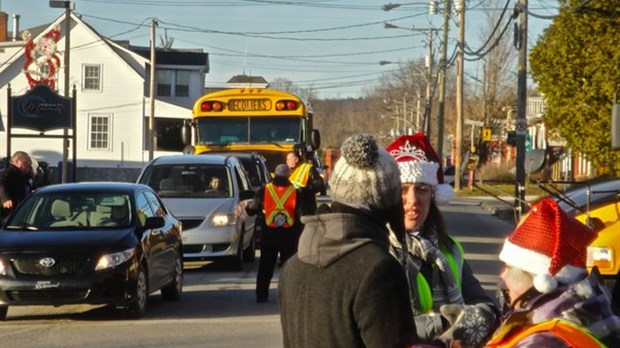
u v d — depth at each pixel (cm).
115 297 1412
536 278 407
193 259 2066
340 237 434
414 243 538
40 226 1504
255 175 2558
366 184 448
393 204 457
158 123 7188
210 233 2023
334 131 15125
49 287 1395
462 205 4738
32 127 3158
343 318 425
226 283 1881
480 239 2850
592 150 2784
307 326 436
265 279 1612
